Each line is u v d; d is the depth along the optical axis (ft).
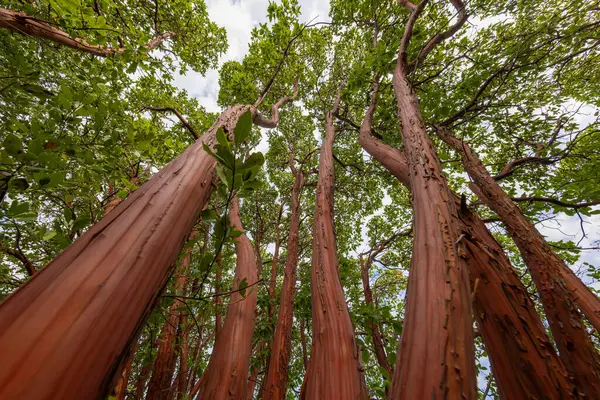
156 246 2.25
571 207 10.52
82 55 7.59
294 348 23.97
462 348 2.03
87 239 2.03
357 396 3.79
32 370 1.26
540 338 3.26
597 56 9.96
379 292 26.16
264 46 18.15
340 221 26.84
